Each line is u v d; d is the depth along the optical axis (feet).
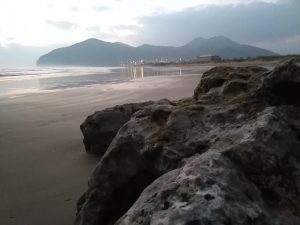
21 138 31.17
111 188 13.30
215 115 12.42
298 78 11.41
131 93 62.34
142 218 7.76
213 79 15.87
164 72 176.14
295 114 11.37
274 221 8.33
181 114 12.80
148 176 12.94
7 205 16.99
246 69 16.03
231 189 7.92
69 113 43.88
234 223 7.18
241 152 9.46
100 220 13.16
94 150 25.43
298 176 9.53
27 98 63.00
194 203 7.36
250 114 11.86
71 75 168.55
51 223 15.17
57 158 24.89
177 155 11.42
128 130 13.69
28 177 20.93
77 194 18.16
